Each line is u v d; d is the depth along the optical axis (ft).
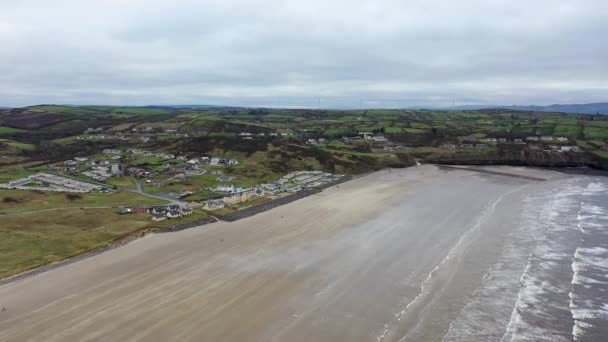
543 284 149.89
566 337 117.08
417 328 121.70
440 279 154.81
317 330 120.37
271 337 116.67
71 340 114.42
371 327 122.21
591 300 138.00
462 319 126.52
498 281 152.66
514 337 117.08
